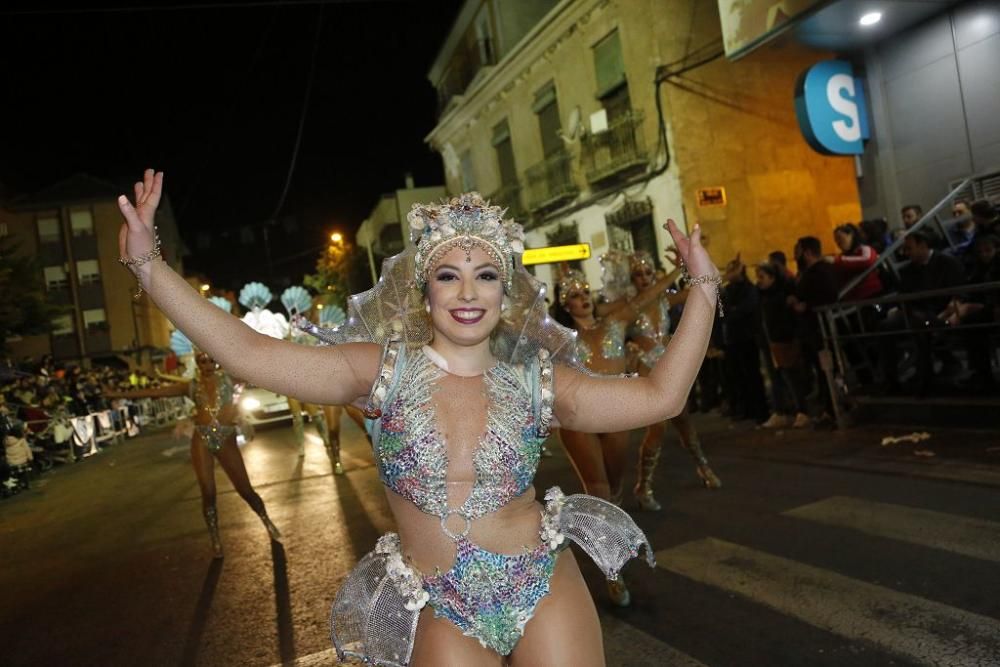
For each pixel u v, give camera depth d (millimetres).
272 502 9508
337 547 6891
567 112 21625
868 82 12125
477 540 2150
